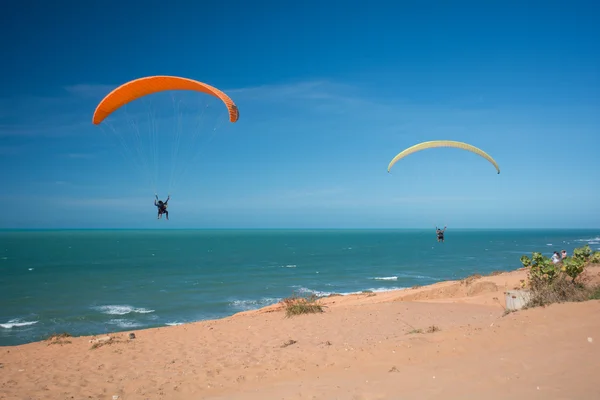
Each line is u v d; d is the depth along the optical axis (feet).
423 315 50.34
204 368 31.68
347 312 56.44
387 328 43.68
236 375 27.86
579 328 23.86
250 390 24.04
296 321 52.06
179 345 43.09
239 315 78.95
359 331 42.93
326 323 49.03
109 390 27.73
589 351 20.35
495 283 70.44
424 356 24.85
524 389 17.34
